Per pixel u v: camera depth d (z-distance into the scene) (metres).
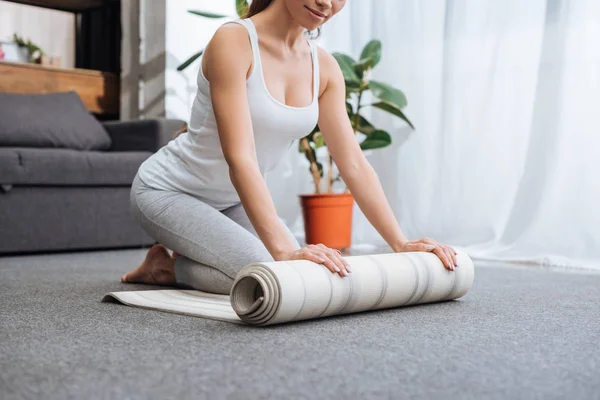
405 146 3.82
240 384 1.04
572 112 3.13
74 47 5.00
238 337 1.37
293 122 1.84
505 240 3.34
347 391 1.01
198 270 1.98
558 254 3.16
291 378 1.07
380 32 3.92
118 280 2.41
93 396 0.98
